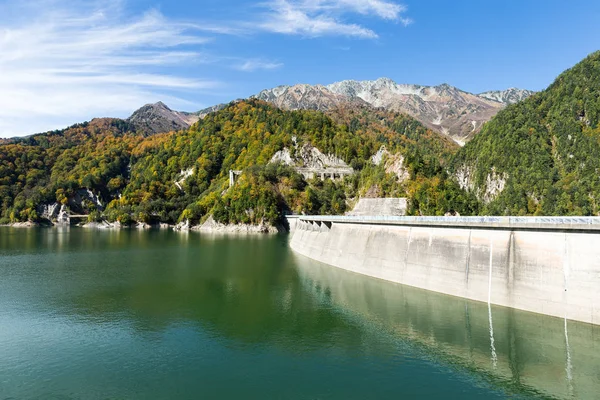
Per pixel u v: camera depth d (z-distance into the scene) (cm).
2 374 4497
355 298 7150
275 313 6519
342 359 4778
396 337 5369
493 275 6134
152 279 9169
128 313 6612
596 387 4038
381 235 8925
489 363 4556
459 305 6284
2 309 6850
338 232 11131
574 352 4662
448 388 4084
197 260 11988
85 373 4509
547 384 4109
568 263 5244
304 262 11488
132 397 4016
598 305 4903
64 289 8238
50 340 5466
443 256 7056
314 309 6688
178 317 6391
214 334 5644
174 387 4200
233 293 7831
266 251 14162
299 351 5038
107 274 9788
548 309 5369
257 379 4334
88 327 5962
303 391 4078
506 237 6019
